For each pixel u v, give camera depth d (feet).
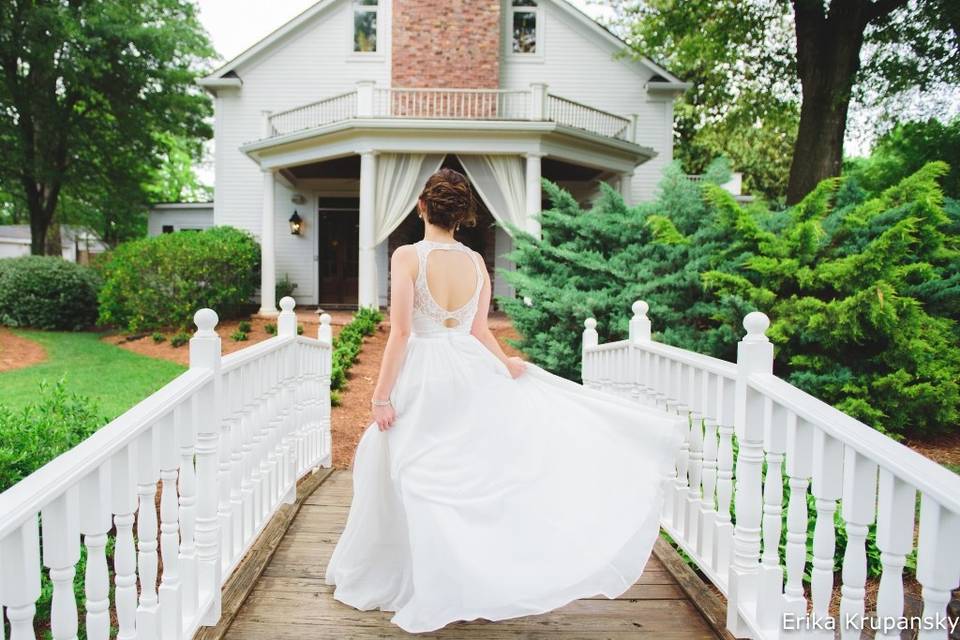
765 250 19.52
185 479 7.16
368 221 38.06
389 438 7.75
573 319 24.27
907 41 36.70
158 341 38.37
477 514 7.09
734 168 81.25
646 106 51.11
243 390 9.33
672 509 10.59
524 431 7.70
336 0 50.39
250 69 51.37
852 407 17.74
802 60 34.32
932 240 19.57
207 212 61.57
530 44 50.78
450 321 8.00
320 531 11.07
